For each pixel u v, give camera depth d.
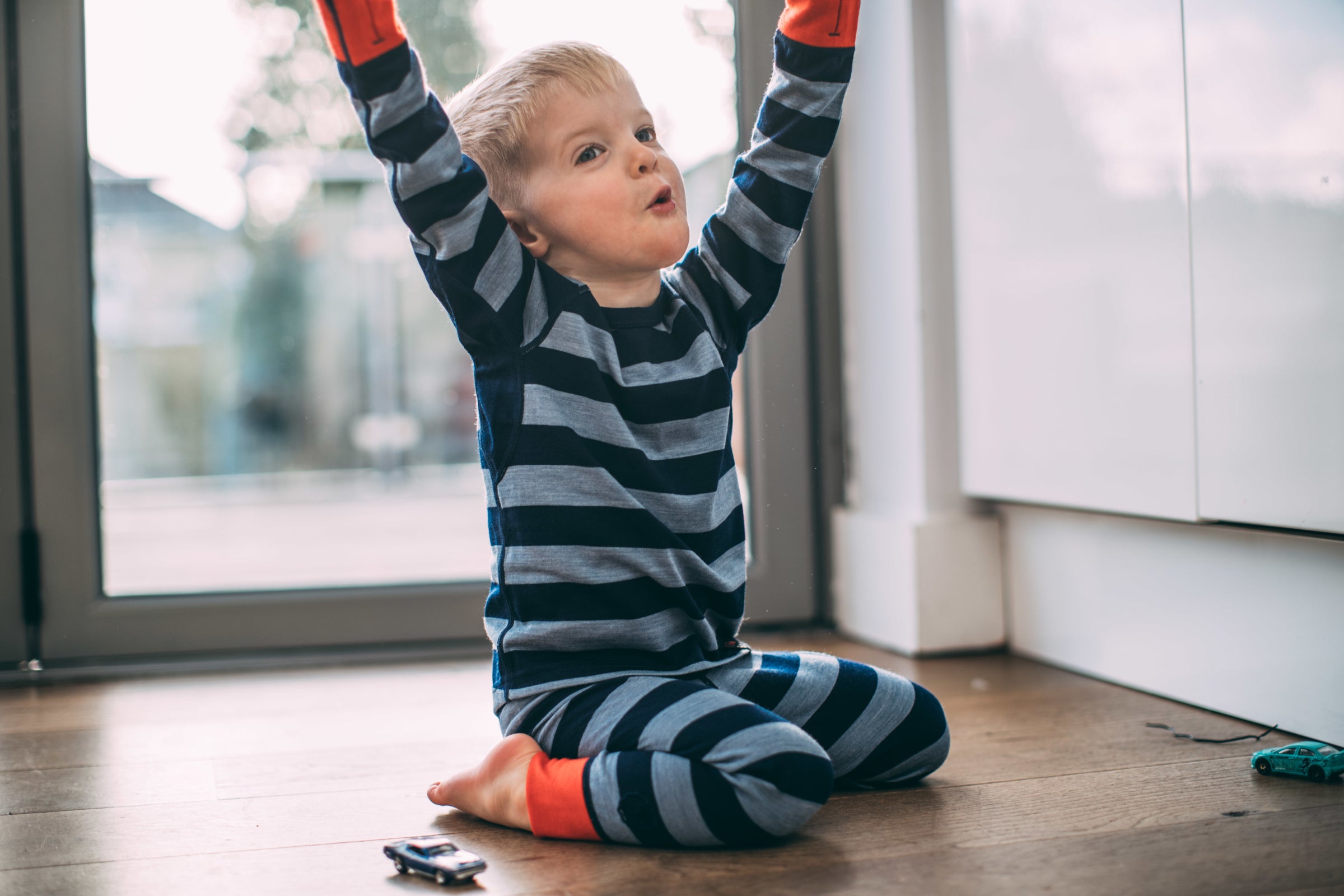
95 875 0.78
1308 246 0.99
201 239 3.70
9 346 1.53
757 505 1.73
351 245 4.01
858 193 1.69
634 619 0.85
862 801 0.91
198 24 2.06
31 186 1.53
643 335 0.89
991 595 1.56
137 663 1.57
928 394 1.56
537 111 0.88
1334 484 0.98
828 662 0.94
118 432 3.53
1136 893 0.70
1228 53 1.06
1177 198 1.14
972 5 1.48
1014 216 1.42
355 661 1.59
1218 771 0.98
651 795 0.78
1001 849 0.79
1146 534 1.29
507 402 0.85
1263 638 1.13
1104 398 1.27
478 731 1.20
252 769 1.06
